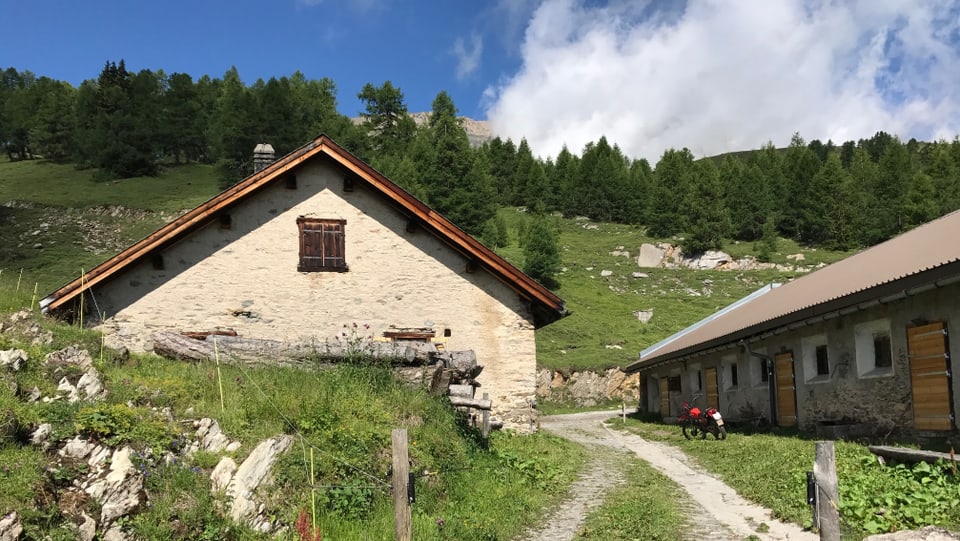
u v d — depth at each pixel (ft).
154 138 350.84
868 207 296.92
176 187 306.14
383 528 27.20
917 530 23.73
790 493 33.81
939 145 356.59
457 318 60.75
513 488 37.14
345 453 31.09
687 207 306.35
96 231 231.09
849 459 38.14
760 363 68.80
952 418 40.40
